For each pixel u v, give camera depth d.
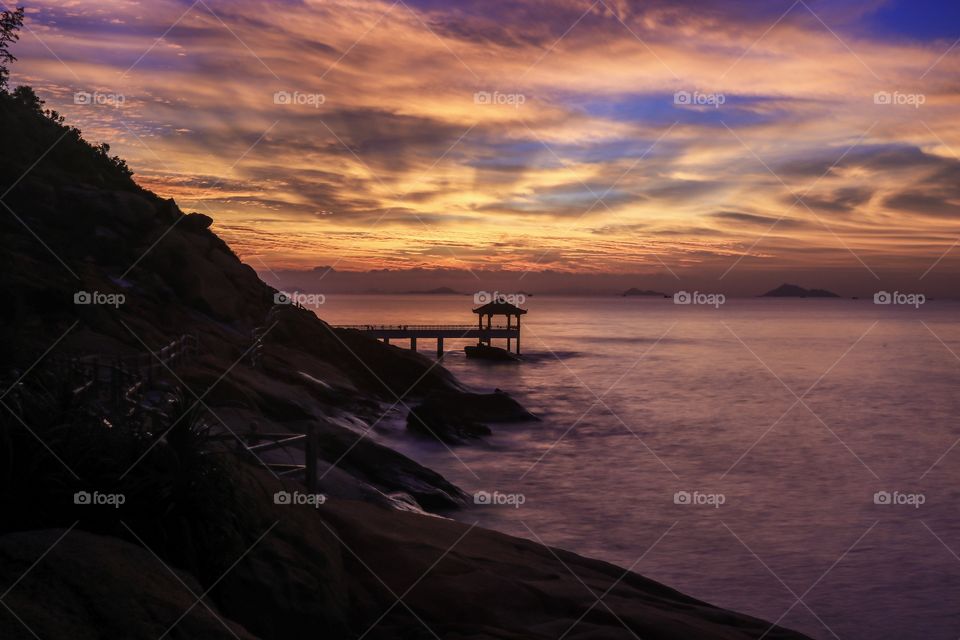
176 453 9.00
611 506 28.31
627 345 150.62
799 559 22.69
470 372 89.44
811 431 49.62
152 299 38.12
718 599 19.42
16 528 8.05
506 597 11.21
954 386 82.44
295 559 9.90
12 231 36.06
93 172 47.09
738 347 151.25
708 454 40.31
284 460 19.81
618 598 12.26
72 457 8.54
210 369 30.05
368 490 20.52
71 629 6.57
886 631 17.45
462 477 32.88
